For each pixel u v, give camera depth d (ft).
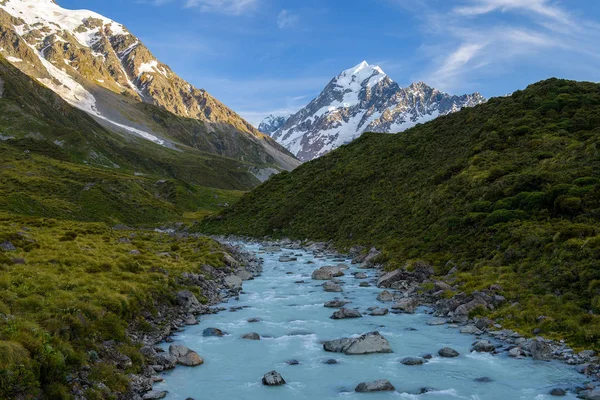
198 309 122.62
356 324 111.55
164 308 114.32
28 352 59.98
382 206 285.43
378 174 346.74
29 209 369.30
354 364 84.17
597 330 88.17
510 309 109.19
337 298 141.90
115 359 76.33
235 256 221.87
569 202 154.51
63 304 84.23
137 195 564.30
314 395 70.90
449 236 185.16
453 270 157.99
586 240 124.77
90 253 142.10
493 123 290.15
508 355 86.63
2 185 430.61
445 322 111.55
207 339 99.14
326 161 450.30
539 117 274.98
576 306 101.81
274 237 349.61
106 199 498.69
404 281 158.20
